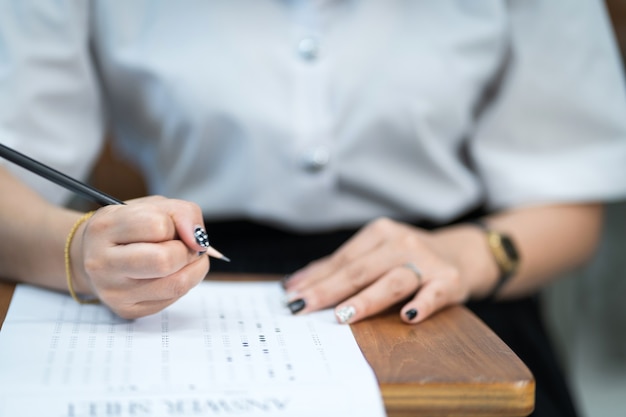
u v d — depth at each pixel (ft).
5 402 1.43
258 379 1.58
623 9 4.00
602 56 3.25
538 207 3.14
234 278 2.47
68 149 2.89
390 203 3.13
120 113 3.16
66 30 2.84
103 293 1.89
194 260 1.90
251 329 1.93
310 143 2.97
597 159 3.17
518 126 3.27
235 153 2.98
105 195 1.96
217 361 1.67
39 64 2.79
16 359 1.62
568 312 4.85
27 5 2.78
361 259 2.24
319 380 1.59
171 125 2.99
